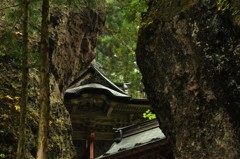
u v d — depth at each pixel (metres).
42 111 5.57
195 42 6.14
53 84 10.87
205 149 5.92
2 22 9.18
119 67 25.78
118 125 19.58
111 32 19.83
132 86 24.38
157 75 7.17
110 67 25.97
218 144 5.67
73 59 13.16
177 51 6.54
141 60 7.67
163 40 6.89
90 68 19.42
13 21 7.35
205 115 5.96
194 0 6.32
